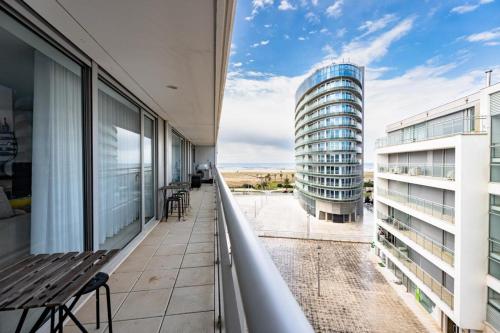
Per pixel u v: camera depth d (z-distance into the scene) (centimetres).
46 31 165
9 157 148
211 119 555
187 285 228
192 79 280
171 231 400
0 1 134
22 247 155
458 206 626
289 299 28
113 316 183
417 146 854
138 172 374
